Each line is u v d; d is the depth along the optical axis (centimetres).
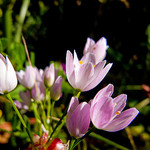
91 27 21
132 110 6
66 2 21
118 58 19
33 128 10
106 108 6
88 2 20
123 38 21
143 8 20
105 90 6
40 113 10
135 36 21
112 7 20
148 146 18
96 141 15
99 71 7
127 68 19
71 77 7
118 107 7
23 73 9
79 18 21
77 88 7
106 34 21
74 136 6
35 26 20
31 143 7
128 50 21
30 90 9
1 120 14
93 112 6
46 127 8
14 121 9
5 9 14
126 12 20
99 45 9
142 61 21
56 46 21
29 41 20
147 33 19
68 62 7
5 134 13
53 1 21
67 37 21
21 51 11
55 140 7
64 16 21
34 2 20
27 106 10
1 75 6
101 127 6
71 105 6
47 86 8
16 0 18
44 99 8
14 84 7
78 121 6
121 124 6
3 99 10
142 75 20
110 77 17
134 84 20
